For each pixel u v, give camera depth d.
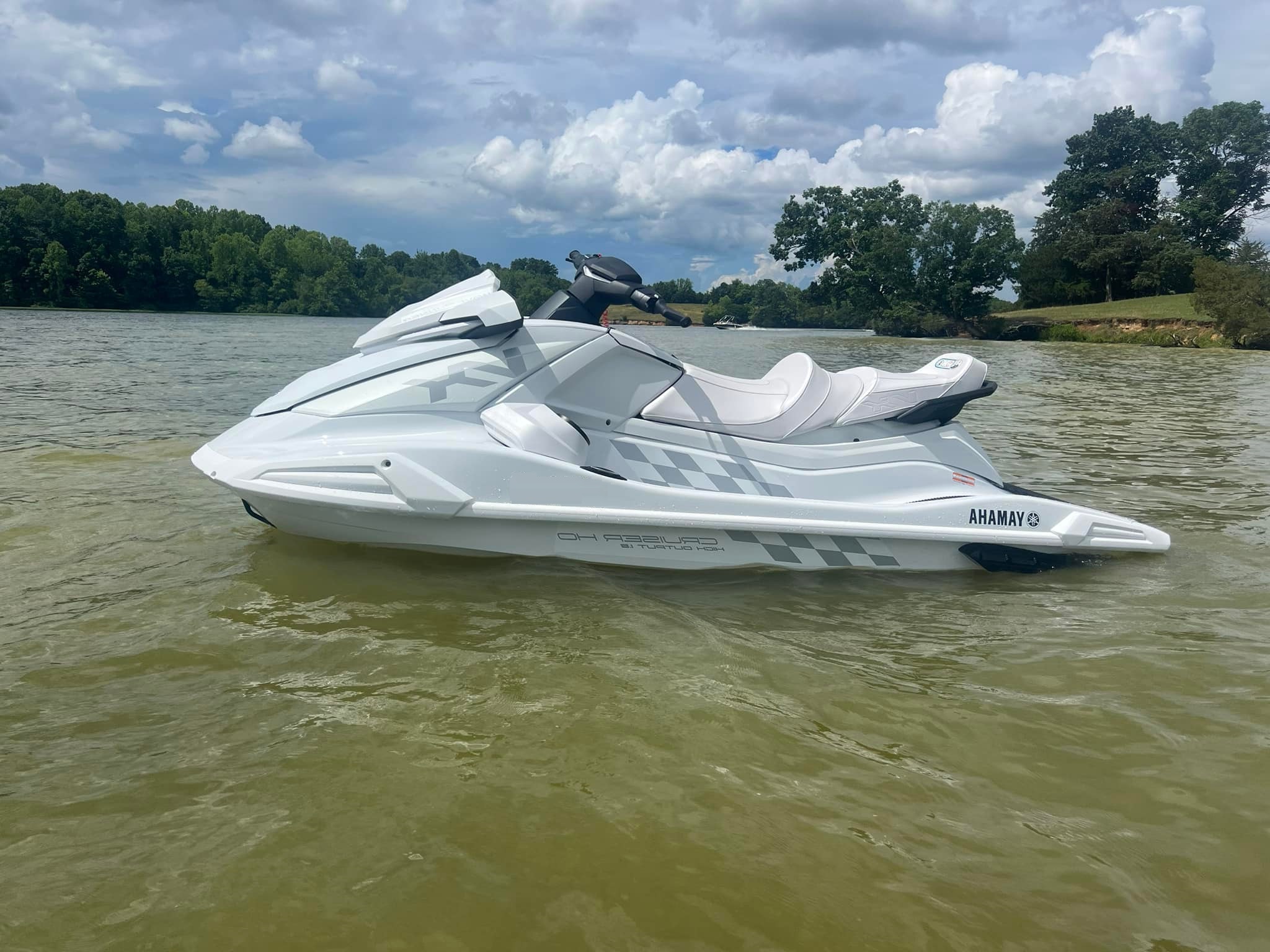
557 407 3.85
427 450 3.46
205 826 1.79
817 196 65.38
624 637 2.90
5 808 1.84
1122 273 71.19
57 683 2.44
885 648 2.99
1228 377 18.50
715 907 1.60
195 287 87.69
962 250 58.00
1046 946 1.53
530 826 1.82
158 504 4.44
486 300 3.75
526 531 3.61
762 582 3.70
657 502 3.66
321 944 1.46
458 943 1.48
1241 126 72.50
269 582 3.29
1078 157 79.88
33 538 3.80
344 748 2.12
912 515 3.99
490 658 2.68
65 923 1.49
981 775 2.13
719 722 2.34
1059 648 3.03
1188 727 2.42
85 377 11.41
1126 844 1.85
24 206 78.06
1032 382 16.58
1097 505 5.45
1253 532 4.82
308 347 20.06
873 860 1.76
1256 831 1.92
